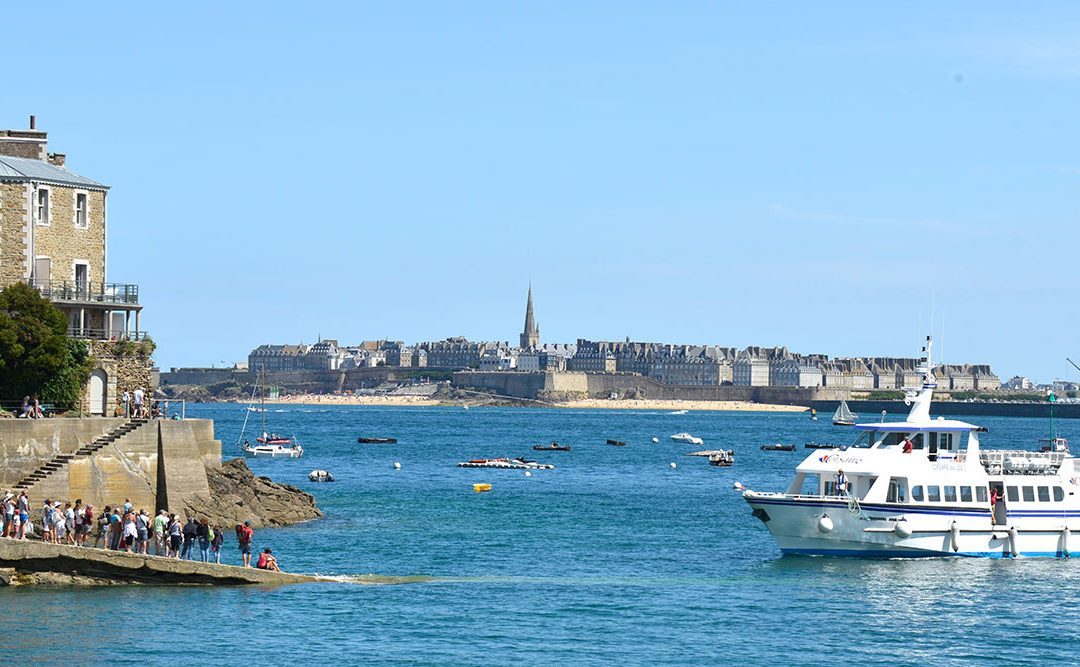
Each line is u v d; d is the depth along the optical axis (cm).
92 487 8912
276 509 11144
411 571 8738
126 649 6272
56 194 10300
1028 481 8906
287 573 7912
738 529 11519
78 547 7288
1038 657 6562
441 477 18038
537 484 17000
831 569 8581
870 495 8656
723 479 18638
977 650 6662
